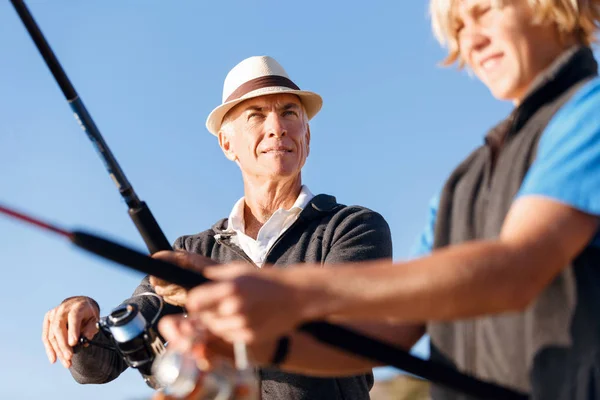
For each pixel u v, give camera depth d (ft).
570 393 6.78
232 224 14.02
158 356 10.87
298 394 12.04
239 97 14.44
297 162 14.17
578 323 6.85
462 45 8.14
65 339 11.71
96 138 9.83
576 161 6.56
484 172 7.84
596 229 6.73
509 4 7.71
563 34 7.69
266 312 6.06
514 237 6.38
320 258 13.02
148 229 10.15
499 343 7.30
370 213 13.48
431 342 8.03
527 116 7.44
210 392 6.68
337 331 7.13
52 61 9.39
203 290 6.10
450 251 6.30
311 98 14.82
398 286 6.15
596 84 6.97
